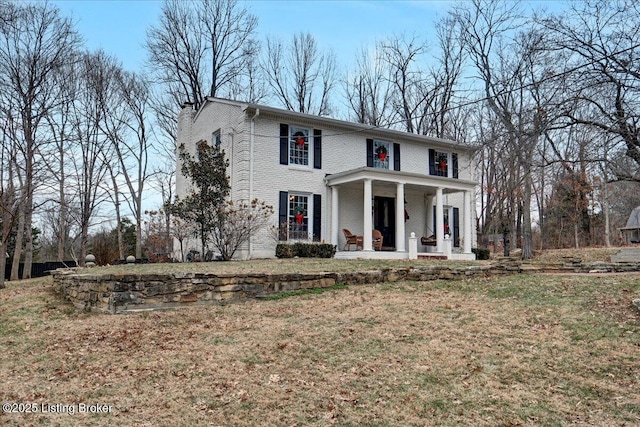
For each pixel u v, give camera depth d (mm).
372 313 8070
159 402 4781
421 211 20859
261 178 16828
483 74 19812
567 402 4633
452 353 6027
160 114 28422
